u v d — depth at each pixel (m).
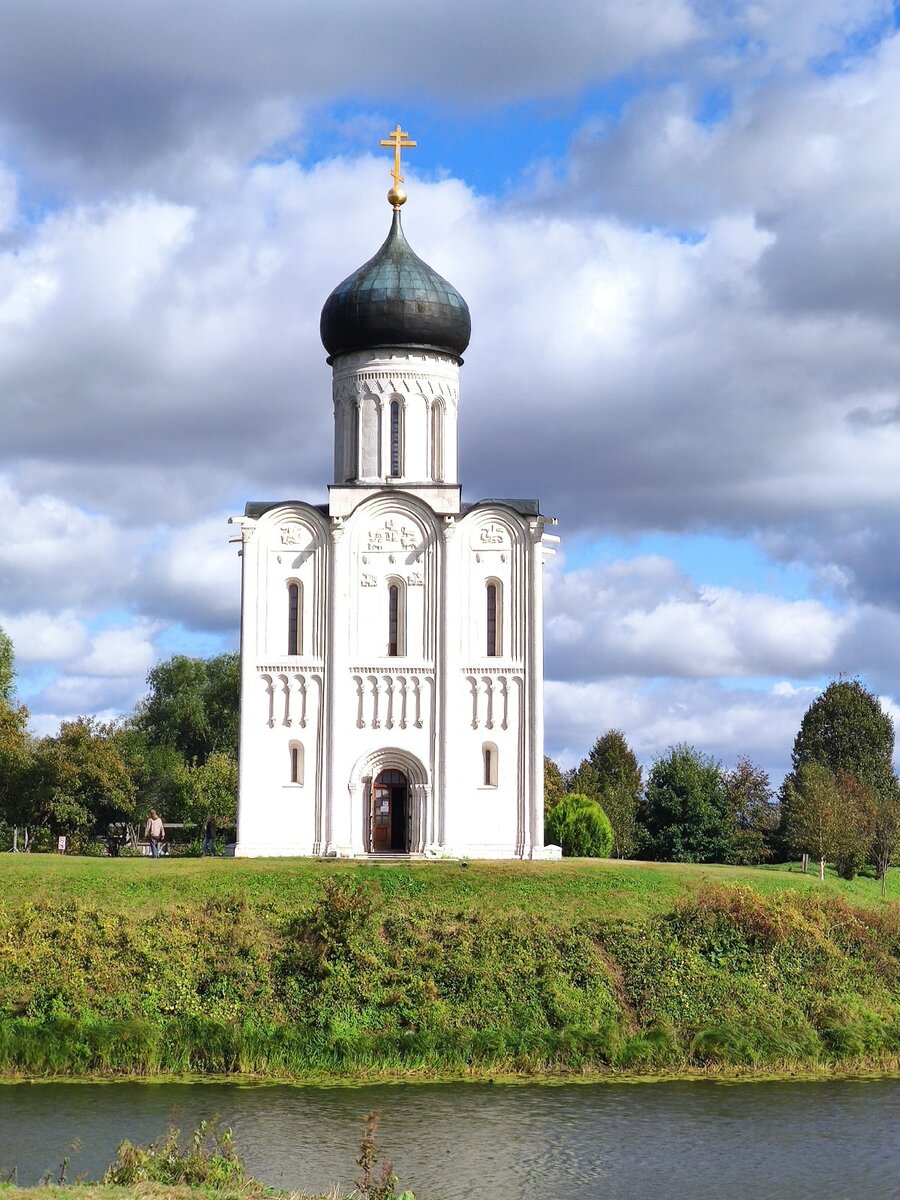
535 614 77.94
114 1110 45.97
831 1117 46.78
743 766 123.50
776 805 120.75
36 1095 47.84
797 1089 50.59
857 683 148.00
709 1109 47.59
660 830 101.94
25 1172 38.84
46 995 54.03
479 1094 49.00
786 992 58.25
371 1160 34.06
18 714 100.00
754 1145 43.53
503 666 77.50
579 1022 55.06
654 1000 56.81
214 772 110.81
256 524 78.19
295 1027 53.78
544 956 58.28
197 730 141.88
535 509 79.44
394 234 84.06
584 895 65.75
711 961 59.38
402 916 60.75
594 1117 46.34
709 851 101.88
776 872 77.50
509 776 77.00
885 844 93.94
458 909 62.72
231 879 65.75
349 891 62.06
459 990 56.31
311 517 78.44
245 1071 51.41
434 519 78.38
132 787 97.62
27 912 58.75
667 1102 48.41
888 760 145.88
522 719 77.38
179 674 145.38
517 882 67.00
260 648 77.69
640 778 139.62
